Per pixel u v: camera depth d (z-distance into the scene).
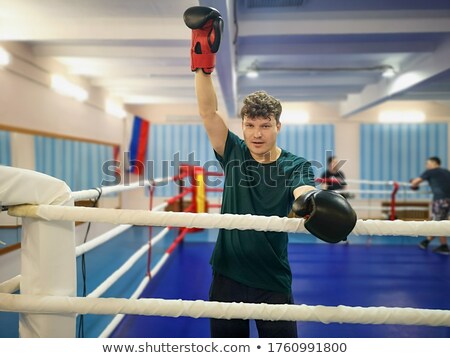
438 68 3.53
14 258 2.56
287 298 1.18
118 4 2.73
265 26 3.15
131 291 3.04
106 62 4.26
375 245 4.98
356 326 2.43
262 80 5.22
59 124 4.34
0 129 3.22
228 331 1.23
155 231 5.89
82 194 1.30
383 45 3.65
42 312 1.01
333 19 3.10
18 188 0.97
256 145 1.10
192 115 7.56
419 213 7.09
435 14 2.99
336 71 4.60
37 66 3.77
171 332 2.34
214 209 7.34
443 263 4.08
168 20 3.07
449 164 7.35
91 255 4.23
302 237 5.46
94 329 2.37
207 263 4.02
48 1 2.71
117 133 6.61
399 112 7.36
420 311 0.98
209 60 1.06
